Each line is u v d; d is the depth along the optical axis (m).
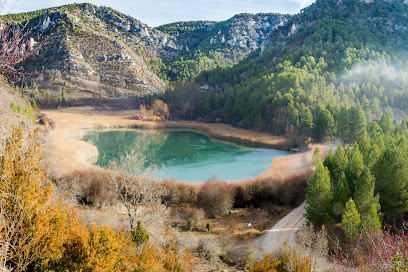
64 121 129.50
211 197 48.47
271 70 174.50
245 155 88.50
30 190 13.01
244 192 52.06
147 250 20.27
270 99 127.19
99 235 15.08
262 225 42.78
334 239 34.03
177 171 70.00
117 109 177.25
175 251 28.39
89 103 190.50
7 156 12.51
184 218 43.31
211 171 70.19
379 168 41.69
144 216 36.69
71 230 15.37
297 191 53.25
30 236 12.68
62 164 55.31
